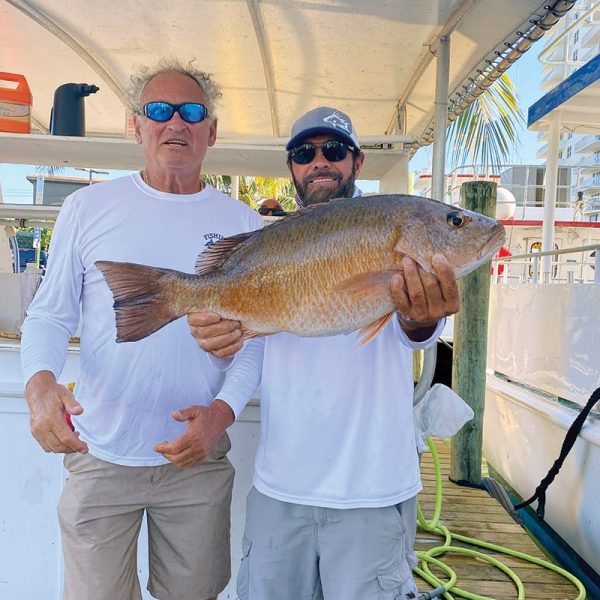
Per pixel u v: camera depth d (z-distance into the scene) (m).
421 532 3.28
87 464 1.86
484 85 3.45
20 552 2.47
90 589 1.83
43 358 1.70
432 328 1.67
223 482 1.99
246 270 1.55
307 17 2.89
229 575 2.05
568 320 3.41
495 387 4.68
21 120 3.21
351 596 1.67
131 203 1.90
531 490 3.90
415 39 3.08
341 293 1.50
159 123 1.88
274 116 4.40
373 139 3.29
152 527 1.99
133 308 1.54
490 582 2.79
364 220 1.50
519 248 10.35
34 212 3.16
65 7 2.94
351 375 1.72
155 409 1.86
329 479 1.71
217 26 3.07
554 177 6.02
